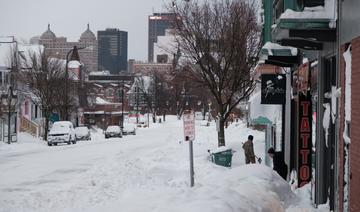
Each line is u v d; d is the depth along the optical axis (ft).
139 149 127.75
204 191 30.99
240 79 94.73
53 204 49.52
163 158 88.02
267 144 87.40
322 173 41.42
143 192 49.57
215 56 94.68
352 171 31.58
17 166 89.40
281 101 63.87
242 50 93.66
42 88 184.34
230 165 78.89
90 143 164.86
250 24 94.63
